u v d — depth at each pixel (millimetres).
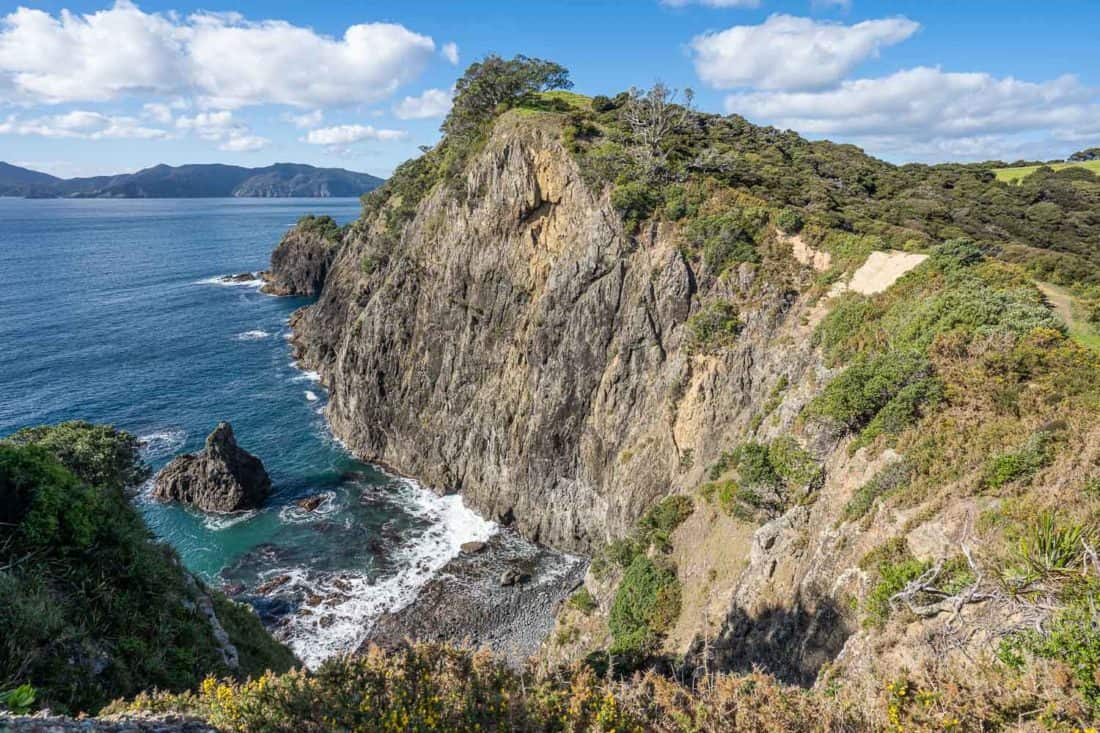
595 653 30469
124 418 67000
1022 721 10094
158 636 16078
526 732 11273
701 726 11656
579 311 52094
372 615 40906
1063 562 12867
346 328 81375
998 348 23703
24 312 105625
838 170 75938
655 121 58250
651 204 51344
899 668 13898
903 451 22719
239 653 20828
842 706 11945
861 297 36312
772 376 38969
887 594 17141
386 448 64875
